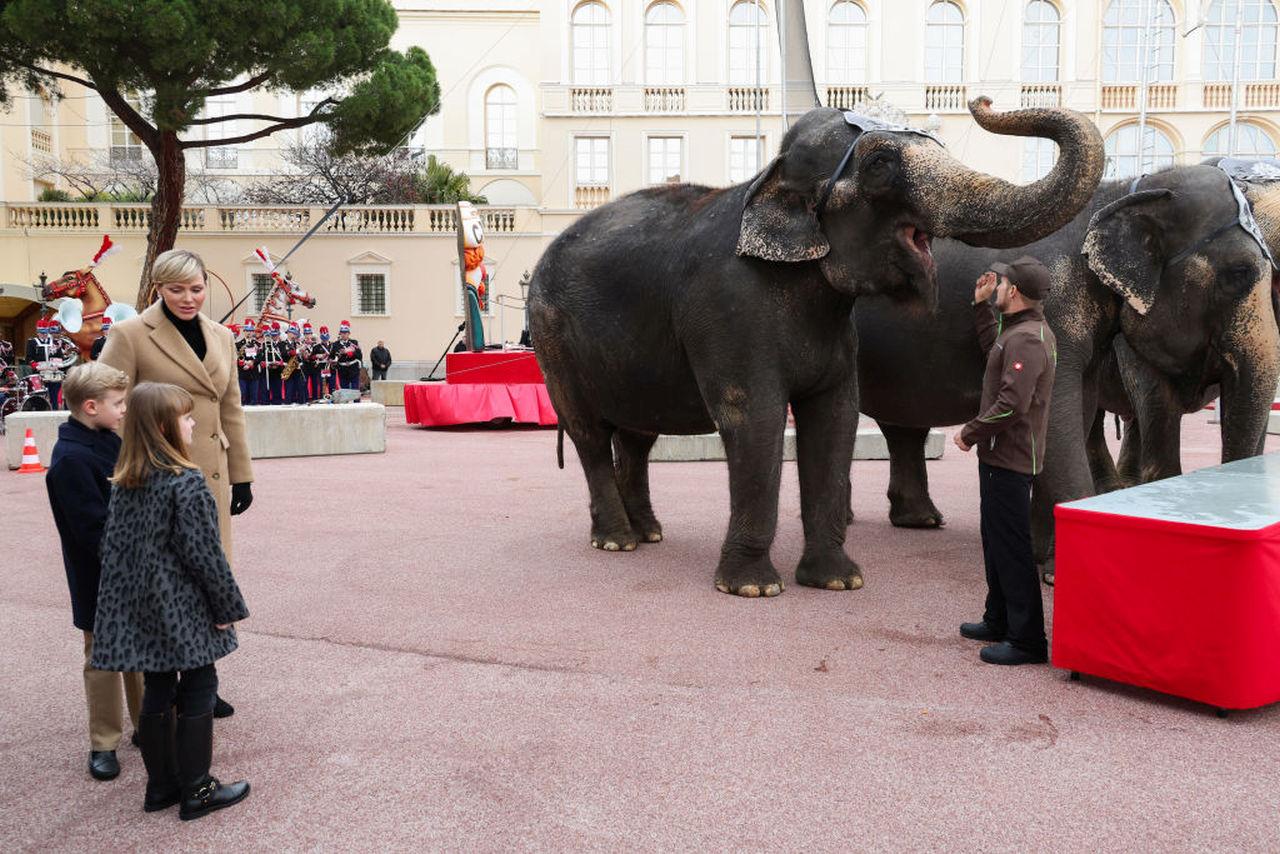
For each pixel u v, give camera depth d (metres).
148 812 3.30
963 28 34.31
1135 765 3.52
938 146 5.05
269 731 3.93
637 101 34.59
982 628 4.96
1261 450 5.86
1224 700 3.90
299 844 3.08
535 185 43.00
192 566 3.12
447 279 33.69
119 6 20.86
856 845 3.01
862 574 6.20
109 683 3.59
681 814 3.21
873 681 4.39
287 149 38.91
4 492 10.30
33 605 5.87
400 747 3.77
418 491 10.22
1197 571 3.94
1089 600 4.27
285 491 10.22
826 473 5.95
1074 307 5.76
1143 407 6.25
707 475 11.27
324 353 23.91
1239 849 2.96
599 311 6.47
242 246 33.16
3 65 23.78
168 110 22.80
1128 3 33.88
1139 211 5.62
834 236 5.22
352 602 5.81
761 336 5.54
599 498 7.28
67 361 18.47
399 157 36.22
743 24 34.59
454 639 5.08
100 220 32.75
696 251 5.80
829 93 34.59
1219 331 5.66
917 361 6.41
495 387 17.94
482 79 43.12
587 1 34.72
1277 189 5.86
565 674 4.54
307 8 24.11
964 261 6.16
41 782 3.54
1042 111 4.44
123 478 3.14
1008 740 3.75
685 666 4.62
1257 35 33.81
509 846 3.04
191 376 4.00
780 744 3.74
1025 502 4.54
